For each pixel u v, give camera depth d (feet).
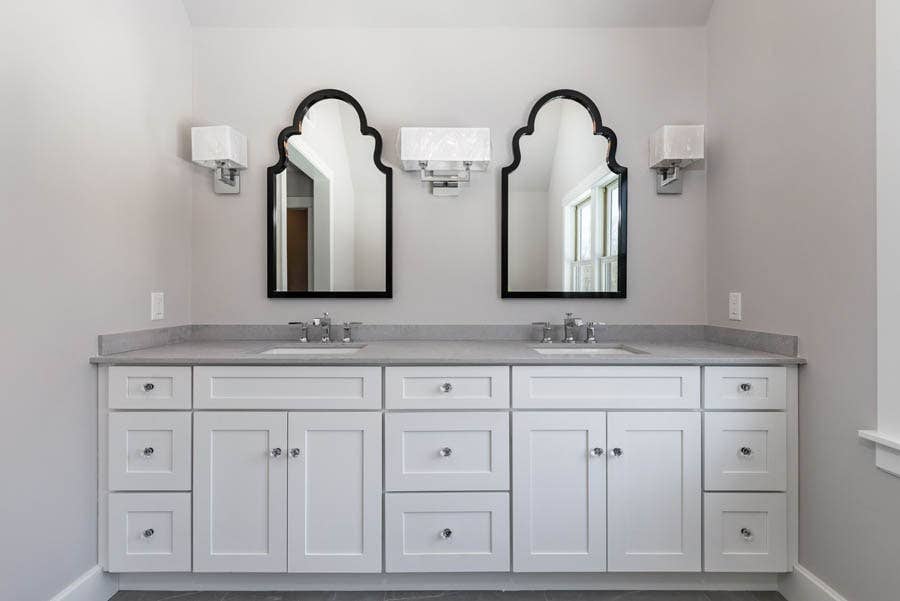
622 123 7.63
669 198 7.63
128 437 5.75
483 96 7.62
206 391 5.74
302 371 5.76
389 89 7.61
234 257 7.58
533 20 7.54
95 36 5.56
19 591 4.68
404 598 5.89
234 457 5.76
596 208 7.58
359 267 7.55
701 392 5.78
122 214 6.06
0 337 4.45
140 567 5.74
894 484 4.47
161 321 6.86
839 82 4.99
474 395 5.78
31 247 4.77
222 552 5.76
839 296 5.06
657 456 5.77
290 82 7.61
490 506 5.77
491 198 7.64
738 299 6.75
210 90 7.58
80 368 5.46
